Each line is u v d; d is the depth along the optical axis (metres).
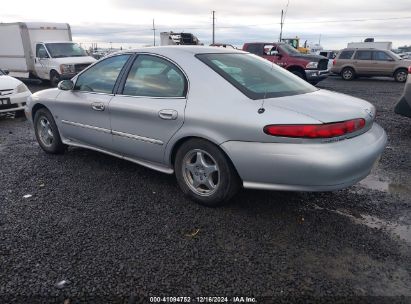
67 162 4.88
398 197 3.79
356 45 30.61
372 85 16.39
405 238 2.99
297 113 2.91
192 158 3.54
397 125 7.27
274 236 3.01
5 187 4.02
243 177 3.15
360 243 2.91
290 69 14.98
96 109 4.25
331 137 2.86
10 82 8.09
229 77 3.37
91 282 2.43
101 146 4.43
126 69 4.07
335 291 2.37
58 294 2.32
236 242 2.91
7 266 2.59
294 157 2.86
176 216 3.34
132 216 3.34
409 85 5.96
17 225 3.17
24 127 7.27
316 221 3.27
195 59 3.57
